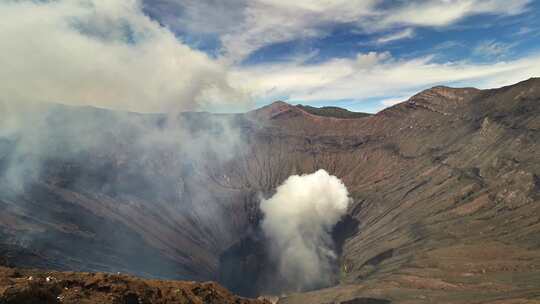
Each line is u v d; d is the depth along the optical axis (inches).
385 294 6530.5
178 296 1903.3
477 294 5915.4
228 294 2252.7
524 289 5649.6
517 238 7667.3
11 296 1314.0
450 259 7411.4
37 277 1638.8
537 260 6658.5
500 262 6884.8
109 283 1706.4
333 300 7194.9
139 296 1731.1
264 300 2517.2
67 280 1617.9
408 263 7849.4
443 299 5841.5
